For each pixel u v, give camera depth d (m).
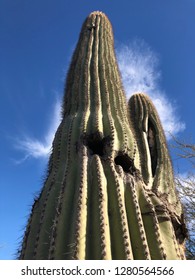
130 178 3.94
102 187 3.51
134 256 3.15
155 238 3.47
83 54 5.98
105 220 3.18
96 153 4.37
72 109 5.02
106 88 5.15
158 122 6.41
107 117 4.66
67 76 6.05
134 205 3.54
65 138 4.45
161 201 4.43
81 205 3.25
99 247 2.95
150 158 5.55
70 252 2.91
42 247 3.15
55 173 4.04
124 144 4.34
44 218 3.40
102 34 6.56
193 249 6.73
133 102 6.64
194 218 6.74
